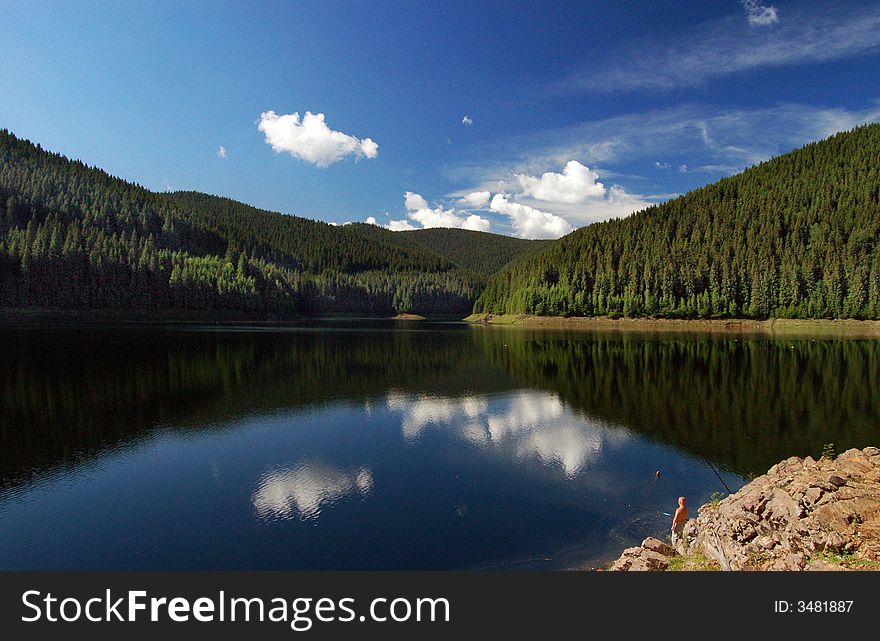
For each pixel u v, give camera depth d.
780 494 13.23
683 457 25.03
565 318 151.88
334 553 15.60
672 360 61.97
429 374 53.16
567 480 22.08
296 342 88.00
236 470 23.50
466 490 20.91
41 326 106.12
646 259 148.88
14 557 15.48
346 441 28.39
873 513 11.43
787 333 108.50
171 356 62.22
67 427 30.88
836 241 138.38
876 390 40.75
